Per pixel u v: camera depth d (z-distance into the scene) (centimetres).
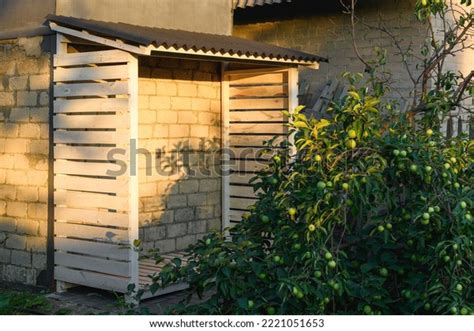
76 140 750
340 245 489
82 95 744
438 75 625
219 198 984
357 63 1085
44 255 784
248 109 966
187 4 910
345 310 488
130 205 711
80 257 753
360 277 482
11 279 816
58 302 747
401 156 477
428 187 484
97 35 723
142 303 746
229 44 817
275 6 1162
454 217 461
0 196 823
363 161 481
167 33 799
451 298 445
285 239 485
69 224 761
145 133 883
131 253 713
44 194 782
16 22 803
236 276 477
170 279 502
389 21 1049
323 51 1121
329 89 1075
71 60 750
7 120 814
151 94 888
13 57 805
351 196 470
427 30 999
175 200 924
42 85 780
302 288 443
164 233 911
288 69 919
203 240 514
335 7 1105
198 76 948
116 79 720
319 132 497
